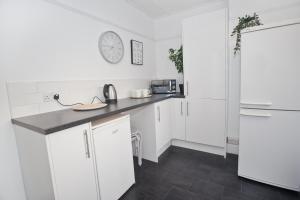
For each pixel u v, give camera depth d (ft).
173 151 8.54
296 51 4.53
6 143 4.36
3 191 4.38
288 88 4.74
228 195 5.24
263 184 5.64
